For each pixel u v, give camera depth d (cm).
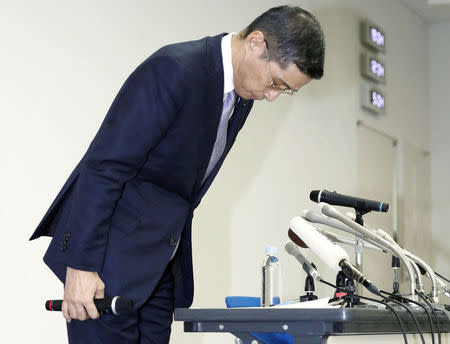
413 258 207
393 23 639
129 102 178
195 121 185
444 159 686
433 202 685
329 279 501
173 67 179
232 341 417
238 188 432
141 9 374
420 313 175
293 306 170
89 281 174
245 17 454
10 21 306
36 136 314
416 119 668
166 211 190
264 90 188
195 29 411
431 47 702
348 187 543
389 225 601
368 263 538
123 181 178
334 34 543
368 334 161
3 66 302
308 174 498
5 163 300
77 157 332
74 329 186
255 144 449
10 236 300
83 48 338
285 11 184
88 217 173
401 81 644
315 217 206
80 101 335
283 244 468
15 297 300
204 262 403
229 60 189
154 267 186
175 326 381
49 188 318
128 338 185
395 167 623
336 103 538
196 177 196
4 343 293
